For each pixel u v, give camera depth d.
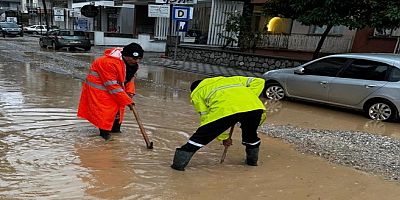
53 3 47.97
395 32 15.30
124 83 5.47
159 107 7.90
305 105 9.42
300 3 11.61
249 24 19.59
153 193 3.78
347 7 11.02
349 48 16.67
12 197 3.53
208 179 4.22
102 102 5.21
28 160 4.41
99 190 3.76
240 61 16.88
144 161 4.63
